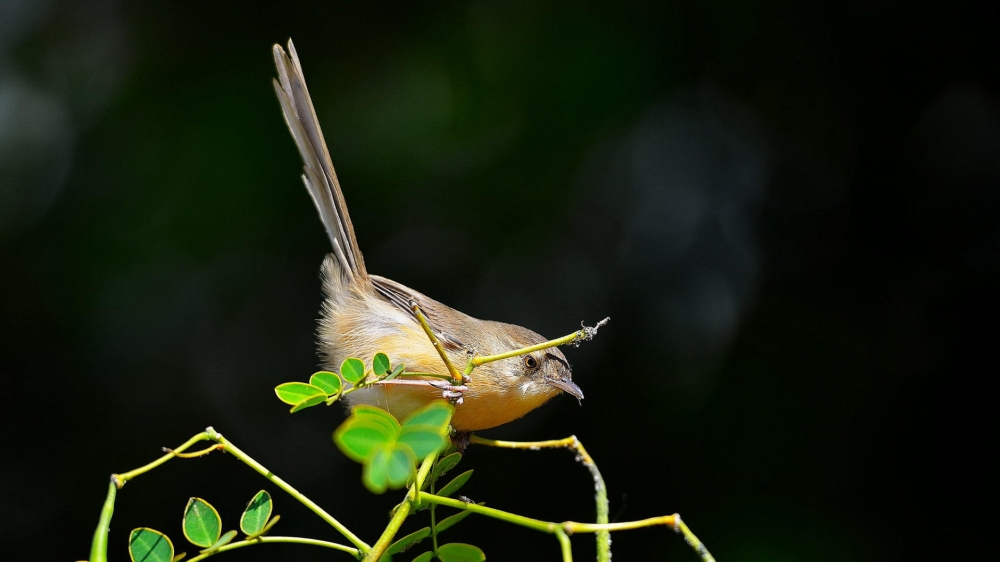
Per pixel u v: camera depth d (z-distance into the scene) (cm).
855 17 1105
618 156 1140
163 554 447
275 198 1080
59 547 1005
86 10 1121
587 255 1143
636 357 1113
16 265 1052
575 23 1126
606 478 1052
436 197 1120
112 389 1062
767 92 1130
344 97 1119
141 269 1066
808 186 1135
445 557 500
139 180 1071
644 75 1119
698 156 1152
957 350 1043
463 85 1120
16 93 1099
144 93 1088
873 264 1094
